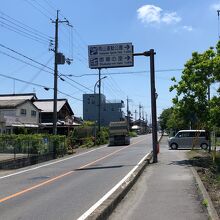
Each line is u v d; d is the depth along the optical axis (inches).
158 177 708.7
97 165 994.7
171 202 465.4
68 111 2940.5
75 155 1461.6
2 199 519.5
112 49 1045.8
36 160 1194.6
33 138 1283.2
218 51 1068.5
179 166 903.1
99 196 510.9
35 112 2421.3
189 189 561.9
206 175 724.0
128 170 830.5
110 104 4645.7
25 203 482.6
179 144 1713.8
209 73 1045.2
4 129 1955.0
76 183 654.5
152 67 1043.3
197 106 1057.5
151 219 381.1
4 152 1235.9
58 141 1416.1
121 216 398.0
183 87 1064.2
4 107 2206.0
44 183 674.8
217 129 1274.6
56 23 1604.3
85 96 4562.0
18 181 726.5
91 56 1053.8
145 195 519.8
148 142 2500.0
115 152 1545.3
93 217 348.2
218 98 1024.2
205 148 1690.5
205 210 412.5
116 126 2209.6
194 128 1951.3
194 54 1072.8
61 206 451.2
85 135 2458.2
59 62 1590.8
